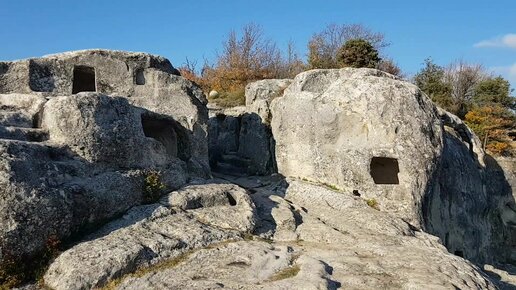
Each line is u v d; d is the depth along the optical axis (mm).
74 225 9586
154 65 16203
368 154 14500
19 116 11242
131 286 7945
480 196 19969
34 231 8703
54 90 14680
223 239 10328
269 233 11398
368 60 29203
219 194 12258
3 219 8328
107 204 10305
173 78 16094
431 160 14508
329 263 9305
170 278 8242
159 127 15336
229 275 8461
